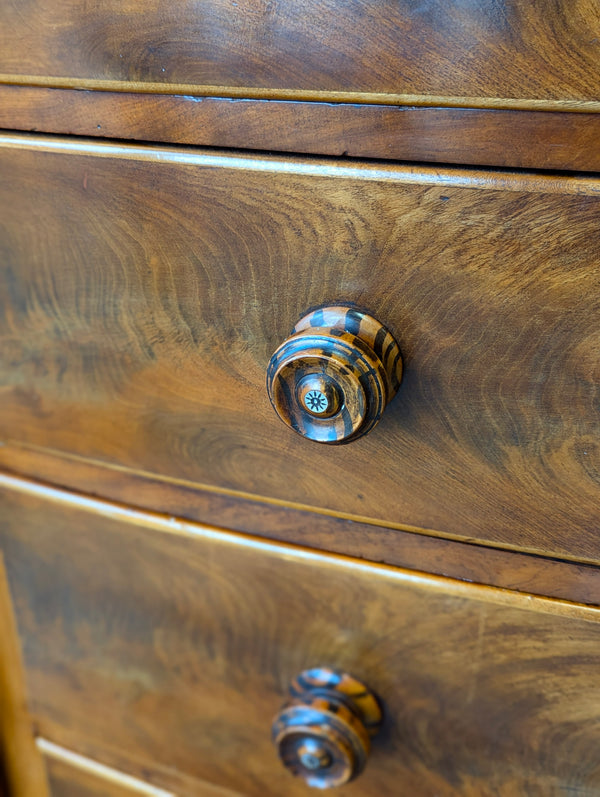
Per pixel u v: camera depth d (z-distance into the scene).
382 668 0.43
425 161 0.33
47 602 0.51
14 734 0.58
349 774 0.43
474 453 0.36
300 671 0.45
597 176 0.31
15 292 0.42
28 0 0.35
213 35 0.33
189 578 0.46
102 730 0.54
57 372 0.43
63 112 0.37
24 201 0.39
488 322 0.34
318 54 0.32
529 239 0.32
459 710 0.42
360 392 0.33
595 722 0.40
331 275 0.35
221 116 0.34
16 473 0.48
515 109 0.31
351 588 0.42
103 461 0.45
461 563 0.39
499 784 0.43
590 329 0.33
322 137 0.34
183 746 0.51
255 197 0.35
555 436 0.35
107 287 0.40
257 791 0.51
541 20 0.30
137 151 0.36
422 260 0.34
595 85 0.30
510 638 0.40
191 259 0.37
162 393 0.41
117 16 0.34
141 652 0.49
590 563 0.37
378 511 0.39
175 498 0.44
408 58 0.31
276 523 0.42
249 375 0.39
